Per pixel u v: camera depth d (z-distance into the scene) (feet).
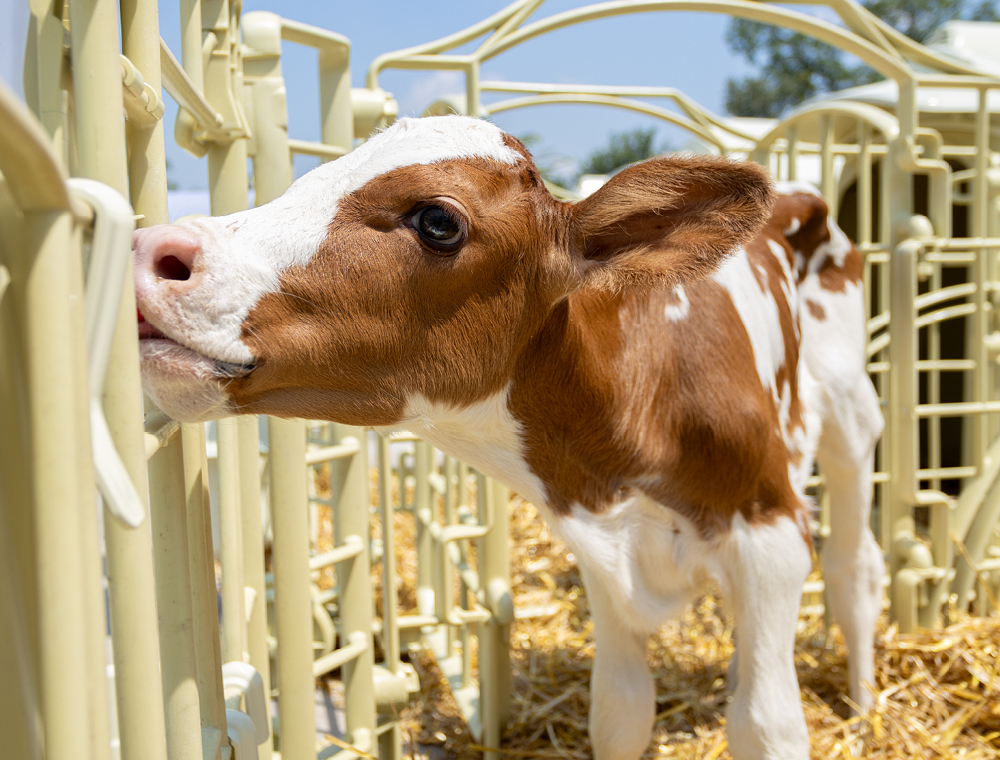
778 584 7.70
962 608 13.76
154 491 4.53
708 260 6.26
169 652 4.56
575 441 7.10
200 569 5.15
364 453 9.33
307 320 5.55
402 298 5.84
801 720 7.63
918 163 12.63
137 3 4.33
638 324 7.32
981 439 13.65
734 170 5.96
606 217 6.40
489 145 6.15
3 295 2.57
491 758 10.56
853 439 10.59
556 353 6.72
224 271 5.22
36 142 2.17
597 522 7.42
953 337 21.27
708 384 7.48
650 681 8.32
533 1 11.28
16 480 2.67
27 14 2.96
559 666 12.55
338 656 8.78
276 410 5.82
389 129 6.15
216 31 6.84
